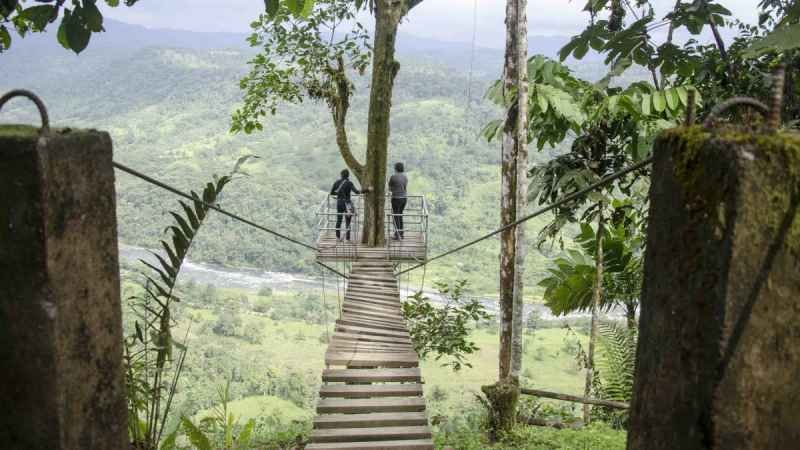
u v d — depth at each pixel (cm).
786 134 163
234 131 1391
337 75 1341
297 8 342
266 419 974
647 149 856
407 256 1143
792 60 633
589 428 808
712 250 157
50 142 178
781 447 164
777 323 158
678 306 168
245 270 6744
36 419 187
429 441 539
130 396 456
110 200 208
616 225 985
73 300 190
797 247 156
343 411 586
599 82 856
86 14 296
